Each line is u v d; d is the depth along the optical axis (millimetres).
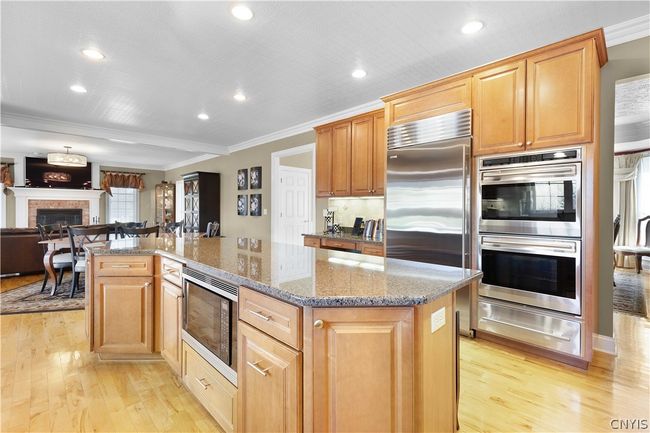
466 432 1728
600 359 2502
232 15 2309
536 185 2486
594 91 2248
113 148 7117
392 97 3381
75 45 2729
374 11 2260
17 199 7828
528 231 2535
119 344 2449
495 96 2686
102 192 9141
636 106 2475
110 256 2449
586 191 2275
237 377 1536
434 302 1310
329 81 3498
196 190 7316
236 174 6957
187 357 2027
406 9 2238
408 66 3127
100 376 2326
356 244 3930
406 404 1174
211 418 1869
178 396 2084
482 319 2816
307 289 1268
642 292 2639
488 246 2746
